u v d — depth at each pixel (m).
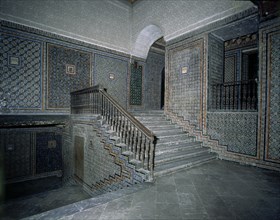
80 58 8.93
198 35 7.46
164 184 4.25
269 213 3.03
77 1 8.63
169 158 5.55
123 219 2.80
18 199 7.24
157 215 2.93
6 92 6.97
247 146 6.02
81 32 8.85
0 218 5.96
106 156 5.75
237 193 3.81
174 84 8.46
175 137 7.13
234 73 9.09
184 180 4.53
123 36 10.41
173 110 8.48
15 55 7.14
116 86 10.30
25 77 7.39
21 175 9.26
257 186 4.20
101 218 2.80
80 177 7.52
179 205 3.27
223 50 7.97
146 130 4.44
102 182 5.96
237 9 6.16
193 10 7.49
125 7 10.31
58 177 9.85
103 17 9.54
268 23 5.58
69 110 8.64
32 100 7.58
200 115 7.39
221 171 5.29
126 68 10.76
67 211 2.95
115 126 5.66
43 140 9.86
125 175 4.92
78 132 7.64
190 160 5.83
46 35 7.88
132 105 11.07
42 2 7.69
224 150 6.61
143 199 3.47
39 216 2.79
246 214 2.99
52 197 7.21
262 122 5.68
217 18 6.73
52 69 8.09
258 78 5.80
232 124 6.42
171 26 8.41
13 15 7.04
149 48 11.33
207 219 2.85
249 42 8.56
